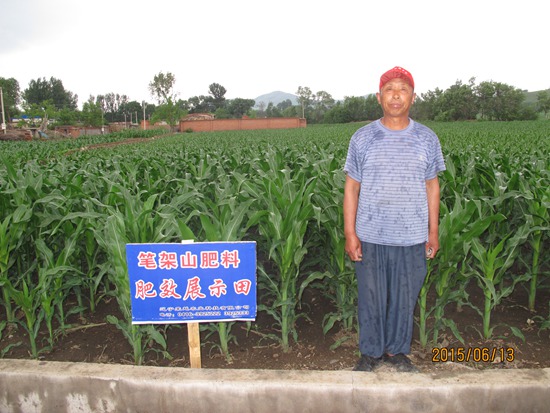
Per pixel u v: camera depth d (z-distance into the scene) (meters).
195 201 3.75
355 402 2.30
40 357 3.28
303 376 2.37
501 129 32.91
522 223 4.18
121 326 3.06
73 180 4.86
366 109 84.06
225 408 2.36
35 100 118.94
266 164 5.64
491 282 3.14
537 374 2.33
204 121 70.25
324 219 3.26
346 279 3.36
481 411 2.29
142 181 6.21
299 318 3.81
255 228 4.73
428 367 2.98
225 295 2.55
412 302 2.77
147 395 2.39
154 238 3.15
